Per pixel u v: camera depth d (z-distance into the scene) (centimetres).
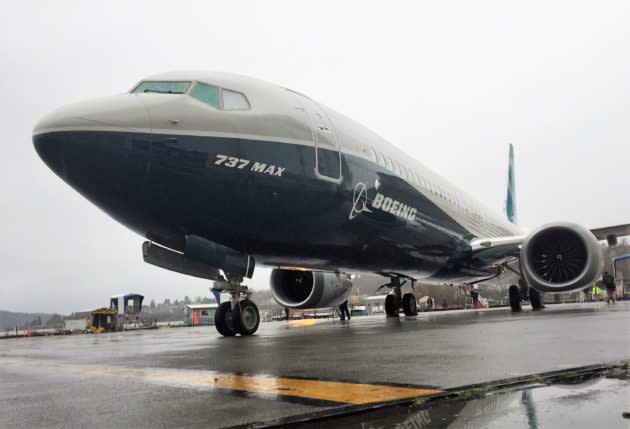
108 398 339
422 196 1327
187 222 839
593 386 296
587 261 1234
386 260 1238
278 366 465
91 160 755
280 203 900
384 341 684
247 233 894
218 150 830
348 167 1034
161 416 275
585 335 609
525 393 285
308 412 266
